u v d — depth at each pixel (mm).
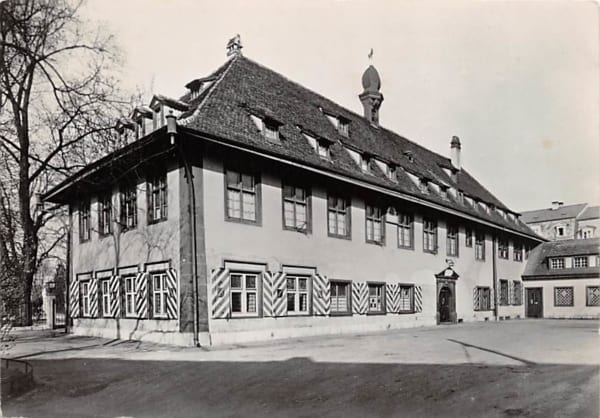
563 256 36375
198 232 16031
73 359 13758
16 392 10070
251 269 17391
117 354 14391
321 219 20484
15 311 11547
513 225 36594
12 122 22141
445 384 9266
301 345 15641
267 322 17625
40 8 17391
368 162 24078
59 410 8914
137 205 18438
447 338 17953
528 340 17031
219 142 16188
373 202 23484
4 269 13914
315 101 25688
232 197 17297
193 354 13797
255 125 18719
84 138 21656
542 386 9000
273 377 10383
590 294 34688
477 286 31375
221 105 18328
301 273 19250
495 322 29844
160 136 15617
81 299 22328
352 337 18578
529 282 37312
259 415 7945
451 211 28047
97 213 21344
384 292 23453
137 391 9906
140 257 18062
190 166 16078
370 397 8602
